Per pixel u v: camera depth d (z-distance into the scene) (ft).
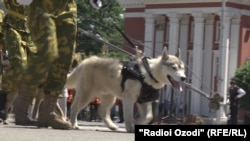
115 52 224.74
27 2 35.47
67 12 36.42
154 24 252.21
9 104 41.27
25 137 26.91
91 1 39.34
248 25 242.37
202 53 242.58
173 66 42.55
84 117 94.48
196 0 240.73
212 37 242.58
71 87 46.26
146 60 42.57
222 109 127.03
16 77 40.34
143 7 255.09
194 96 231.91
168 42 249.55
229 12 234.58
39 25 35.63
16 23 39.83
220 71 196.65
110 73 43.50
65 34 36.50
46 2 35.81
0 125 38.27
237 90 95.66
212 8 237.45
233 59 238.48
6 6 40.19
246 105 189.78
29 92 37.19
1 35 42.19
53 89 36.81
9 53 40.01
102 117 45.91
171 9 246.47
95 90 44.75
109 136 32.07
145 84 42.19
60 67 36.65
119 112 80.48
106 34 244.63
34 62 35.88
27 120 37.81
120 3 258.37
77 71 45.62
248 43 242.78
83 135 31.24
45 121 36.88
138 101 42.55
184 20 247.70
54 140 26.13
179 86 42.83
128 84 42.39
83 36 232.73
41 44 35.58
